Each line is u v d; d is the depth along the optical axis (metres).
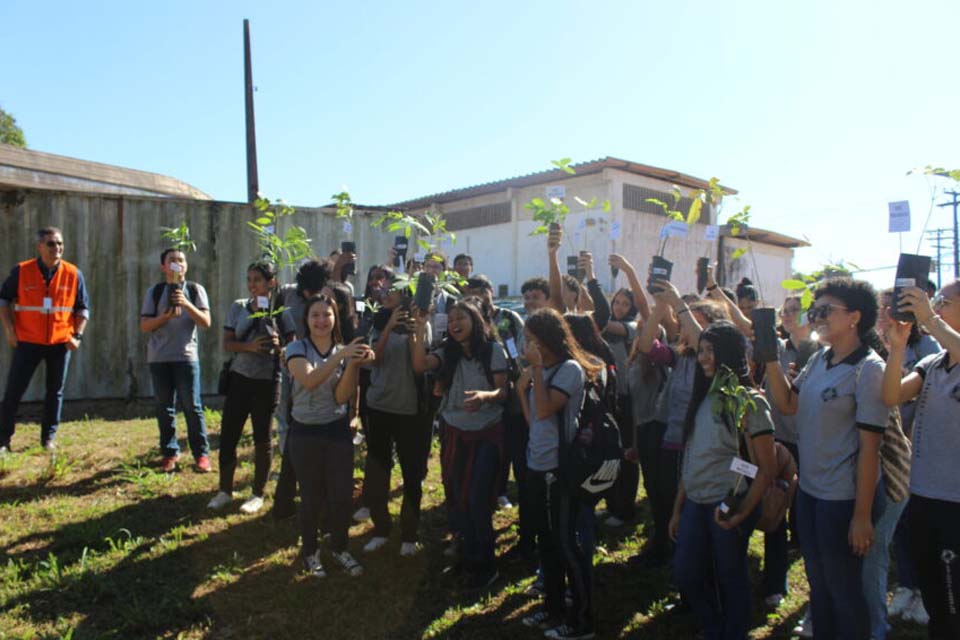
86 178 11.45
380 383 4.49
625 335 5.28
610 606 4.00
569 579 3.54
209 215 9.38
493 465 4.24
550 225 5.14
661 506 4.44
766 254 21.48
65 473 5.86
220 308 9.45
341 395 4.04
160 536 4.66
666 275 4.18
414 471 4.53
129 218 9.02
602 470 3.46
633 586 4.24
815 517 2.99
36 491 5.43
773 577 4.05
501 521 5.33
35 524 4.79
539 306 5.04
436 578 4.25
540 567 4.07
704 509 3.32
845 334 2.99
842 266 3.34
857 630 2.89
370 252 10.36
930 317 2.72
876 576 3.20
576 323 4.02
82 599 3.81
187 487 5.64
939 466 2.93
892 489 3.02
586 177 16.62
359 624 3.64
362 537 4.76
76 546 4.48
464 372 4.32
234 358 5.27
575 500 3.52
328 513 4.16
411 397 4.50
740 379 3.25
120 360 8.96
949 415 2.93
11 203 8.45
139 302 9.05
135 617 3.58
